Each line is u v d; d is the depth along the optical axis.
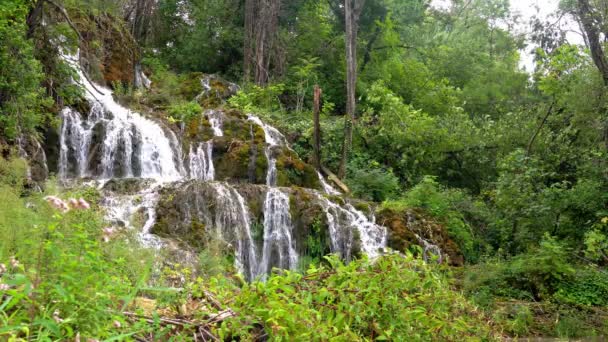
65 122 15.13
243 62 26.30
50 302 3.18
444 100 27.03
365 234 14.91
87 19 19.47
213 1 26.66
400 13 32.62
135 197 12.60
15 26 11.47
